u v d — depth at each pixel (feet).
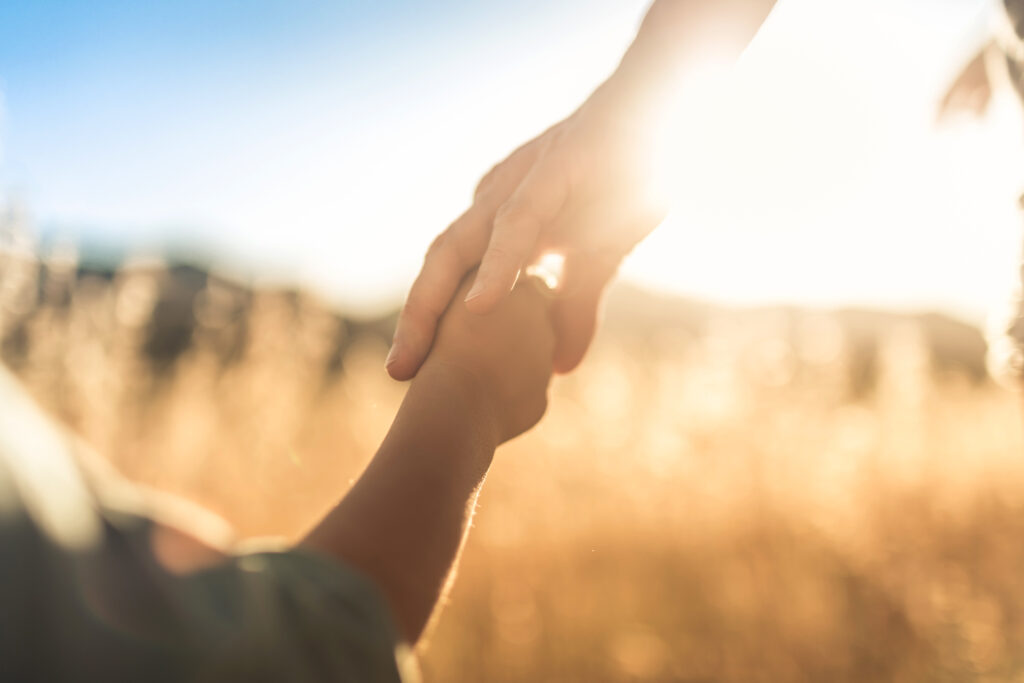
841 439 10.19
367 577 1.18
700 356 10.85
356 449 10.36
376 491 1.40
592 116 2.70
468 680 7.00
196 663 0.84
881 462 10.25
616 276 2.98
